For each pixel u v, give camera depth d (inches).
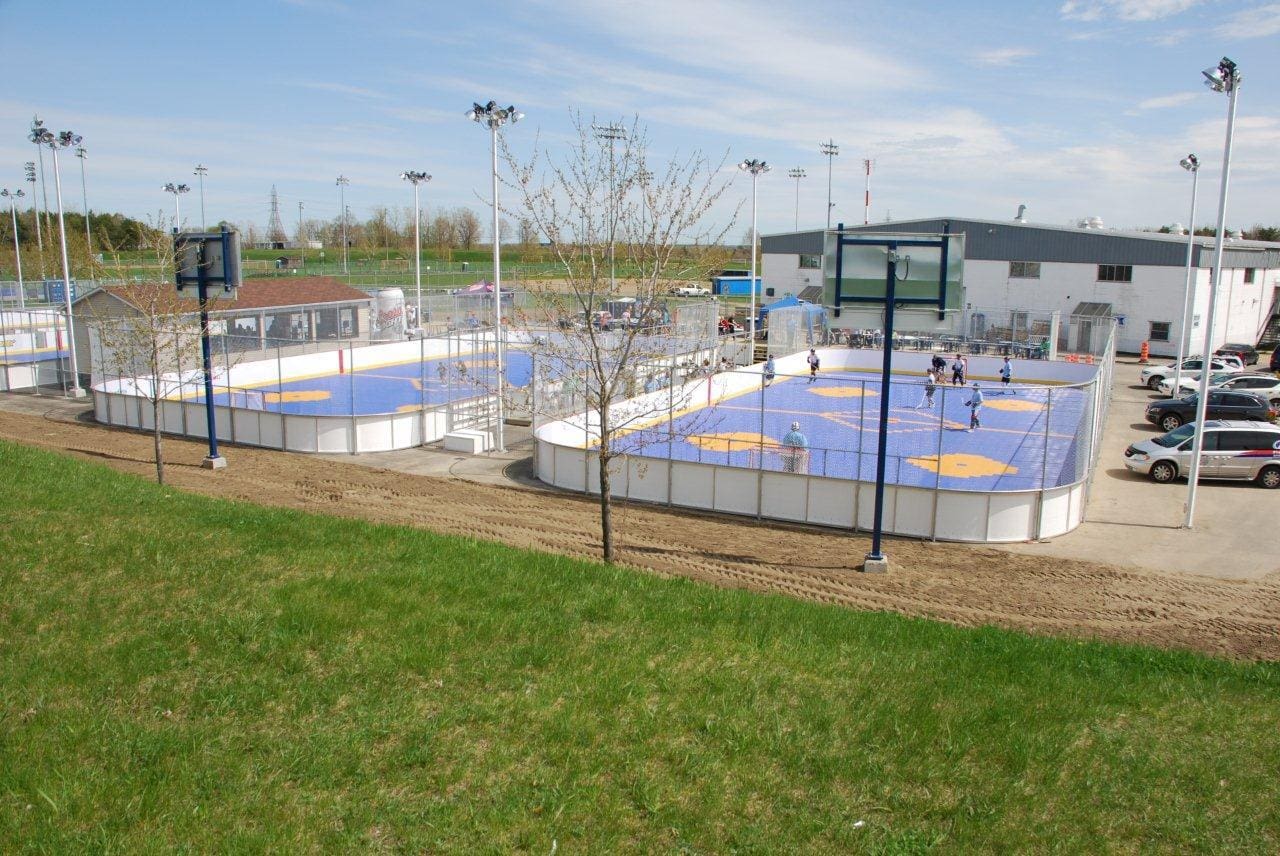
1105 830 286.8
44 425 1295.5
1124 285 2404.0
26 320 1932.8
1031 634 558.9
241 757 294.4
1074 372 1935.3
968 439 1306.6
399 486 993.5
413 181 2341.3
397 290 2305.6
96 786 271.6
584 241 629.3
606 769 300.5
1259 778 327.3
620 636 410.0
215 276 981.8
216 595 420.2
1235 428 1099.3
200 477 974.4
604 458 629.9
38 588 419.8
